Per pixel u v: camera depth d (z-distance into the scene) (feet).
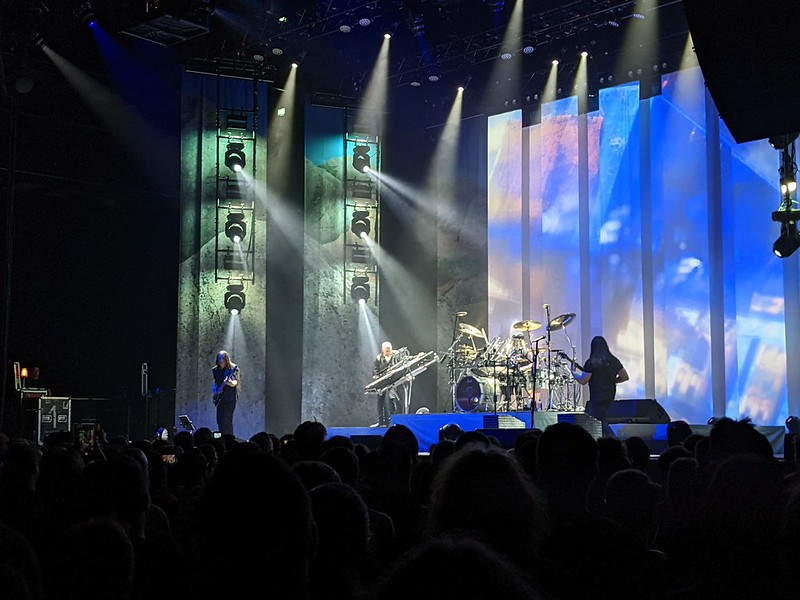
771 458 12.25
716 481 7.52
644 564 8.59
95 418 54.80
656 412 37.19
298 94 58.54
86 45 51.37
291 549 5.28
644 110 55.47
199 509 5.34
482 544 3.30
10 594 5.13
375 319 59.26
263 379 56.03
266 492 5.25
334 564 7.67
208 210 55.83
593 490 11.82
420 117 61.21
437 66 55.83
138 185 55.16
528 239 58.54
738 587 7.23
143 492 10.18
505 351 48.91
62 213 56.39
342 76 58.44
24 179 51.75
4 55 48.03
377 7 50.52
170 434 49.78
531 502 6.06
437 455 16.17
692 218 53.83
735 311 52.47
